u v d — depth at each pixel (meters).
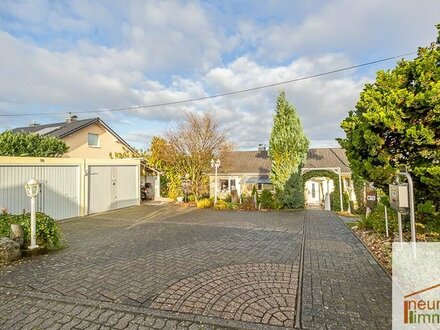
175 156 17.16
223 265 4.70
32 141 13.09
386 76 5.70
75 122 19.03
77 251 5.73
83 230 8.33
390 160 5.63
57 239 5.95
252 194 15.87
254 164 24.16
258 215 11.97
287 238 6.94
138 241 6.68
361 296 3.40
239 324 2.79
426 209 5.22
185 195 17.33
